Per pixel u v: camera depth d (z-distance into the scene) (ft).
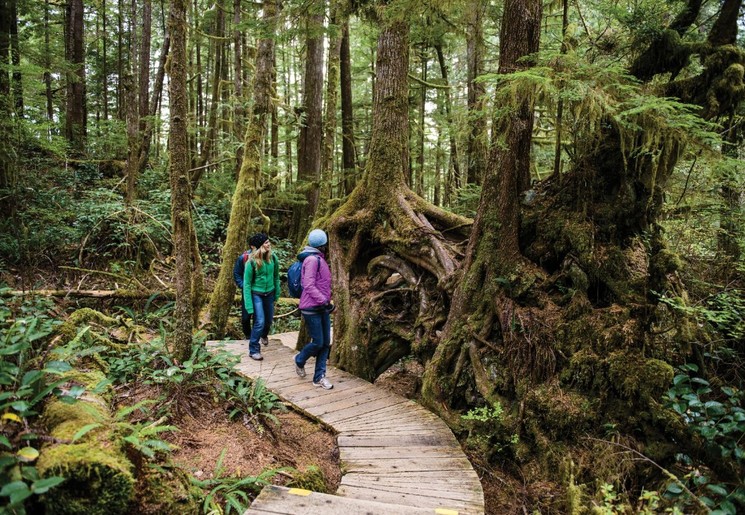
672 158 16.75
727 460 13.89
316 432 16.15
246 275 22.40
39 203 33.83
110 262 31.58
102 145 51.80
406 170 26.71
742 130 18.24
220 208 48.06
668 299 16.08
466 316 20.34
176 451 12.14
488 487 16.11
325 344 19.57
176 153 15.11
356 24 54.60
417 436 15.76
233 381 16.24
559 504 14.65
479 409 18.20
